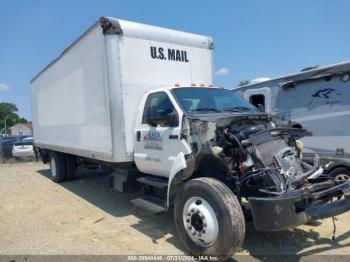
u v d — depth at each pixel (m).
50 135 9.84
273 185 4.05
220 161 4.34
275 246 4.63
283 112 8.12
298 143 4.77
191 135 4.73
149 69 6.23
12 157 19.11
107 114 6.04
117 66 5.85
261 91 8.69
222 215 3.90
